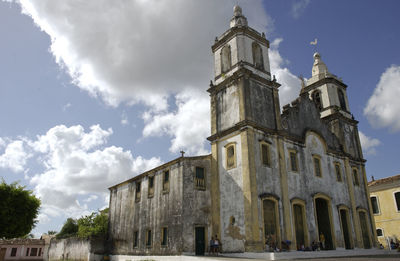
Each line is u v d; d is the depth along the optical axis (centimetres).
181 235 2245
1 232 3459
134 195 3044
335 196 2605
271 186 2125
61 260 3597
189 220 2280
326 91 3145
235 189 2119
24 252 3775
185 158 2459
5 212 3434
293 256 1836
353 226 2664
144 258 2562
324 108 3122
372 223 2911
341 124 3044
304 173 2402
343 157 2881
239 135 2192
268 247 1938
